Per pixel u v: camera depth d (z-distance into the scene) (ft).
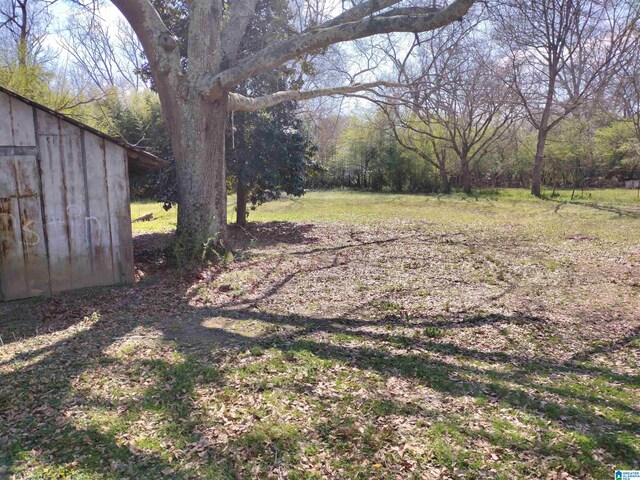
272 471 9.44
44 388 13.01
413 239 39.93
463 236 41.34
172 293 22.54
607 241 37.76
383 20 23.44
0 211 20.76
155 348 15.94
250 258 31.01
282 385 13.05
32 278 21.71
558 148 100.27
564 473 9.34
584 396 12.60
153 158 24.70
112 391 12.80
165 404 12.07
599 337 17.20
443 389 12.92
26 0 40.86
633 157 89.51
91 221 22.89
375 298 22.22
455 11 22.24
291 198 77.51
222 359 14.90
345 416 11.37
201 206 27.96
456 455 9.87
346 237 41.57
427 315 19.67
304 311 20.29
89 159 22.50
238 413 11.58
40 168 21.42
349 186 117.29
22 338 17.01
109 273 23.67
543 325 18.43
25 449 10.19
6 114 20.44
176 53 26.99
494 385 13.15
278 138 42.60
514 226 47.55
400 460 9.75
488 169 106.22
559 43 79.61
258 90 43.09
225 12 37.99
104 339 16.84
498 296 22.53
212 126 27.86
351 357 15.12
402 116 99.91
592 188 99.45
